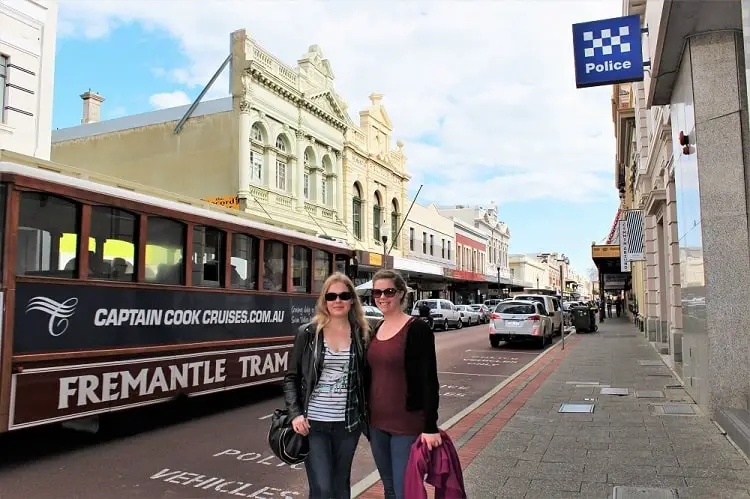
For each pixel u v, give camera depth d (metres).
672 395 9.57
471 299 58.69
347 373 3.83
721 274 7.47
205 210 8.62
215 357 8.71
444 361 16.77
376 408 3.74
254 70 24.61
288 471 6.20
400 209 40.31
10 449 6.93
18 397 5.93
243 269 9.52
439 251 48.59
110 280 7.07
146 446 7.18
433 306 31.05
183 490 5.58
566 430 7.36
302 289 11.11
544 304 22.30
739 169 7.41
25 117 16.23
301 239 10.98
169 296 7.91
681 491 5.01
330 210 30.95
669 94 9.75
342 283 3.94
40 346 6.18
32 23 16.47
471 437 7.09
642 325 26.92
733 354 7.44
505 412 8.61
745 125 7.44
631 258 25.05
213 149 24.81
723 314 7.48
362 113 35.88
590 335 25.64
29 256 6.17
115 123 27.22
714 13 7.10
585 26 9.48
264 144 25.78
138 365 7.37
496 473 5.64
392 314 3.87
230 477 5.99
